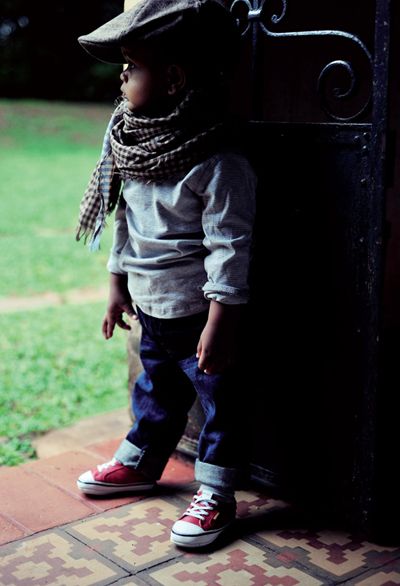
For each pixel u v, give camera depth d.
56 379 4.40
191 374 2.32
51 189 14.06
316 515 2.42
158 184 2.14
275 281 2.37
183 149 2.02
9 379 4.36
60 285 7.22
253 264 2.39
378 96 2.04
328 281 2.25
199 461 2.33
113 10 26.44
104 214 2.34
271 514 2.43
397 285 4.33
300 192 2.26
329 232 2.22
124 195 2.27
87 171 16.48
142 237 2.22
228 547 2.23
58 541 2.25
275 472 2.51
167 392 2.50
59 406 3.94
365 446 2.23
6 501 2.49
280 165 2.29
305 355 2.35
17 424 3.61
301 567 2.13
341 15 3.35
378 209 2.09
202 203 2.12
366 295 2.17
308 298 2.31
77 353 4.95
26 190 13.80
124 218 2.43
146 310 2.30
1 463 3.13
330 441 2.34
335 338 2.27
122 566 2.12
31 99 25.80
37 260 8.35
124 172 2.19
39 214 11.57
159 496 2.55
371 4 3.41
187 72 2.08
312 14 3.23
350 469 2.29
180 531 2.20
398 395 3.33
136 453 2.52
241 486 2.37
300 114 3.27
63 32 26.19
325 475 2.37
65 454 2.89
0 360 4.73
